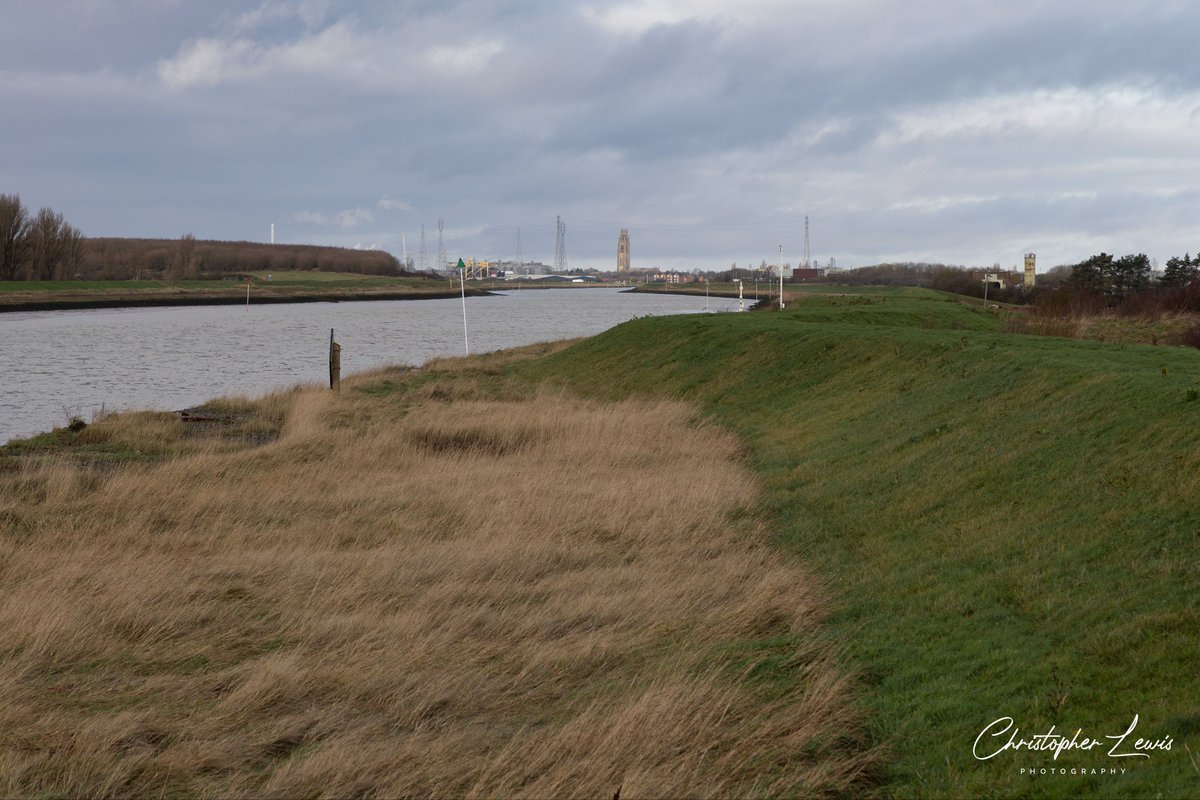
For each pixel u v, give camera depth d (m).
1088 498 12.45
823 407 25.09
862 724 8.68
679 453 22.47
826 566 13.57
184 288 181.75
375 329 102.31
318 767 7.96
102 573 13.31
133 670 10.32
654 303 188.88
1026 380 19.44
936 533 13.54
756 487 18.78
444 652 10.63
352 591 12.59
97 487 19.55
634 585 12.97
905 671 9.58
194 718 9.05
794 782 7.69
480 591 12.70
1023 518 12.80
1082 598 9.96
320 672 9.95
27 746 8.46
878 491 16.44
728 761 7.99
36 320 111.31
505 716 9.15
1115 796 6.76
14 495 18.83
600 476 20.08
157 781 7.96
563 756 8.05
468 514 16.80
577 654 10.41
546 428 25.39
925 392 22.28
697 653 10.30
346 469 21.27
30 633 10.98
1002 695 8.59
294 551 14.70
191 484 19.41
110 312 135.38
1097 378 17.38
